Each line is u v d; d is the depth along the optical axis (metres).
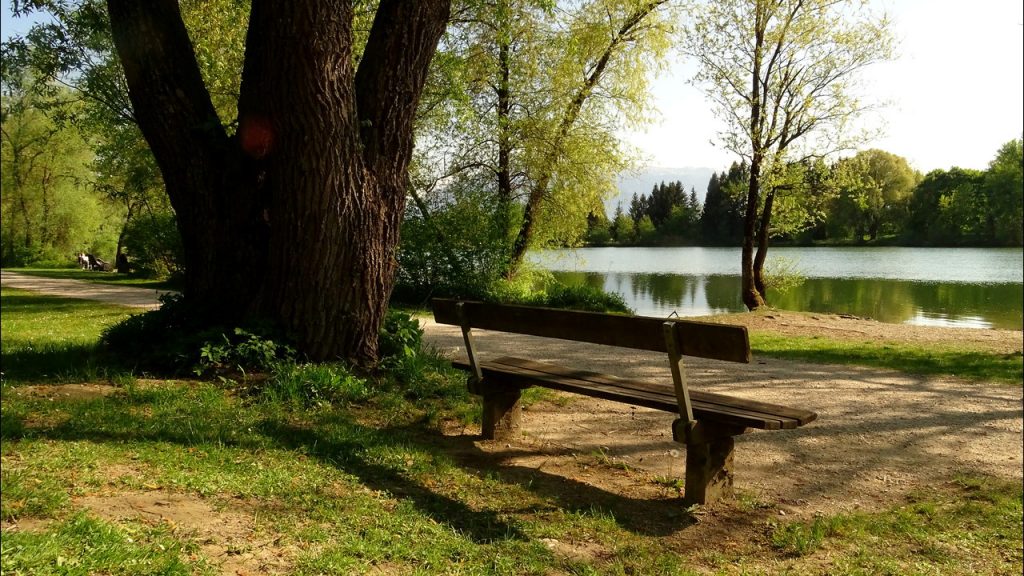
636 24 21.75
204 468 4.27
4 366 6.91
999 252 61.22
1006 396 8.20
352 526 3.73
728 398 4.71
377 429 5.70
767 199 22.59
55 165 42.59
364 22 14.70
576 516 4.20
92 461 4.17
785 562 3.81
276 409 5.82
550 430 6.27
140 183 23.48
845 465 5.57
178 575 2.92
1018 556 3.98
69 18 10.28
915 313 22.84
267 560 3.23
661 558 3.70
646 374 9.43
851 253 63.34
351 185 6.86
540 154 21.97
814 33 20.81
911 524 4.38
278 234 6.91
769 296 28.66
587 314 4.69
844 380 9.18
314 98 6.49
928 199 68.19
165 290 23.17
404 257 19.84
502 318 5.40
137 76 7.06
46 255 47.88
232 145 7.33
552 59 21.73
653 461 5.51
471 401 6.73
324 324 6.97
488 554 3.60
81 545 3.05
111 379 6.45
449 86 17.83
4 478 3.72
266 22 6.46
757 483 5.12
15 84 11.72
